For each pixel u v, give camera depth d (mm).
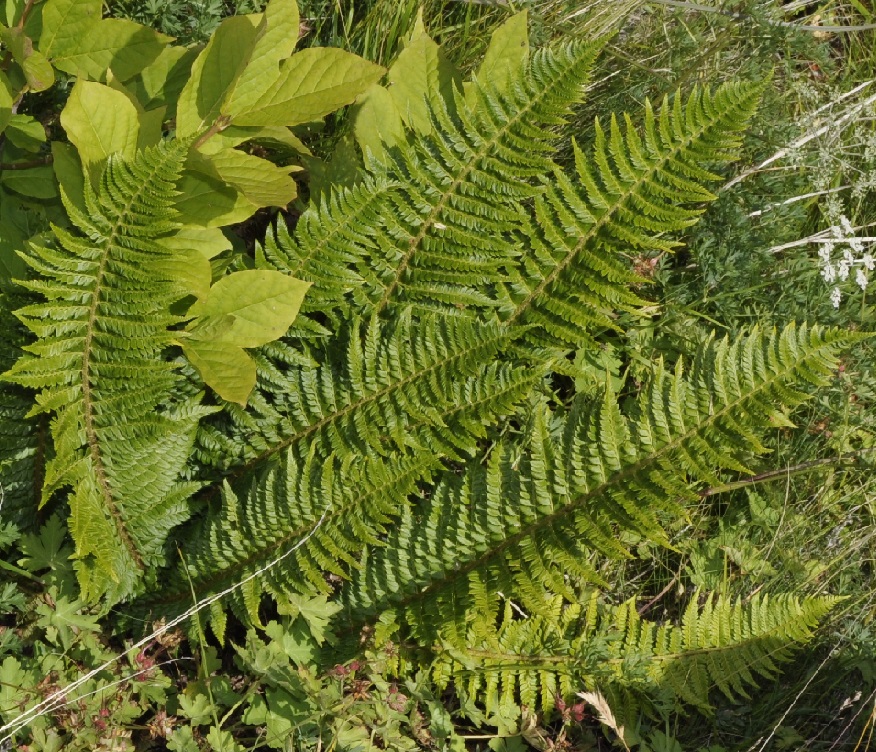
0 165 2230
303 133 2742
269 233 2188
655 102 3076
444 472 2240
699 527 2744
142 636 2131
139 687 1911
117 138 1962
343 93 2156
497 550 2158
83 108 1905
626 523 2113
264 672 1960
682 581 2691
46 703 1754
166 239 2086
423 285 2322
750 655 2355
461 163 2273
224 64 2105
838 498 2852
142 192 1772
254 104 2154
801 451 2883
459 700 2250
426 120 2512
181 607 2125
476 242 2293
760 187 3092
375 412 2195
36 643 1909
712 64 3113
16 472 2035
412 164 2268
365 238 2229
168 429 1972
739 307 2924
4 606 1905
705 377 2227
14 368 1799
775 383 2170
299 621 2113
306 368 2223
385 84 2771
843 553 2764
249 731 2070
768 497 2799
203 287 1972
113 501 2016
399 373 2195
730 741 2492
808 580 2666
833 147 3246
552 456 2174
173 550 2229
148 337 1888
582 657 2234
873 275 3256
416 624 2125
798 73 3500
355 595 2195
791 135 3086
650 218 2299
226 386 1968
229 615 2289
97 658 1911
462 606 2115
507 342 2211
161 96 2385
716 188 2951
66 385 1889
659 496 2119
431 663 2197
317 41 2875
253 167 2121
